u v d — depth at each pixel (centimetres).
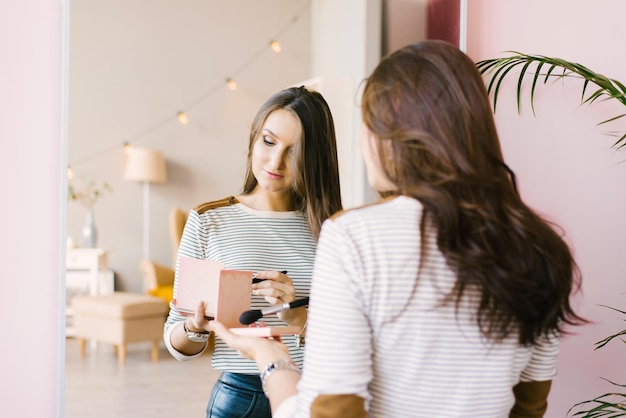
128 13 220
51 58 208
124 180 222
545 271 88
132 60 221
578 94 214
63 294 204
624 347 207
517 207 88
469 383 88
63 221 205
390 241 85
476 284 85
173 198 226
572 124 215
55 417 206
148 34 222
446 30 238
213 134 227
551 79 220
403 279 85
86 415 211
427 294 85
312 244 170
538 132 223
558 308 91
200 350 163
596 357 212
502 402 92
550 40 218
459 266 84
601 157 210
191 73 225
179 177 226
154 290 222
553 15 218
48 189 205
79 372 212
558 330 97
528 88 225
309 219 169
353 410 82
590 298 212
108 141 219
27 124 204
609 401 209
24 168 203
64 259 204
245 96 229
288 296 151
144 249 223
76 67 215
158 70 223
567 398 216
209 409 163
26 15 205
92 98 217
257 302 162
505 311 87
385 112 91
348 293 85
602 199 210
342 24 231
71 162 216
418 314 85
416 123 88
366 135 95
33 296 203
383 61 95
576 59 212
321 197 169
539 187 223
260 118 169
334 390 83
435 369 87
